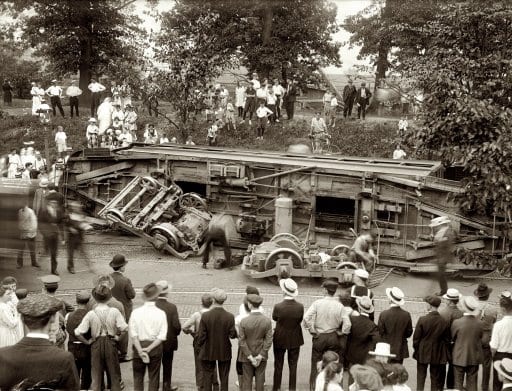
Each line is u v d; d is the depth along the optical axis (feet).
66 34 108.06
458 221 61.57
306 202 65.82
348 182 64.08
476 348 35.76
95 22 107.14
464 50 84.53
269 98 104.58
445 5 90.22
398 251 62.49
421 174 61.98
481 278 61.46
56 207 60.13
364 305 36.09
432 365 36.65
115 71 106.83
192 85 101.19
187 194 70.64
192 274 61.11
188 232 66.85
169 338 36.45
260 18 102.12
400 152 87.15
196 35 100.99
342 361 36.04
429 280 60.75
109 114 98.17
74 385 20.30
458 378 35.96
